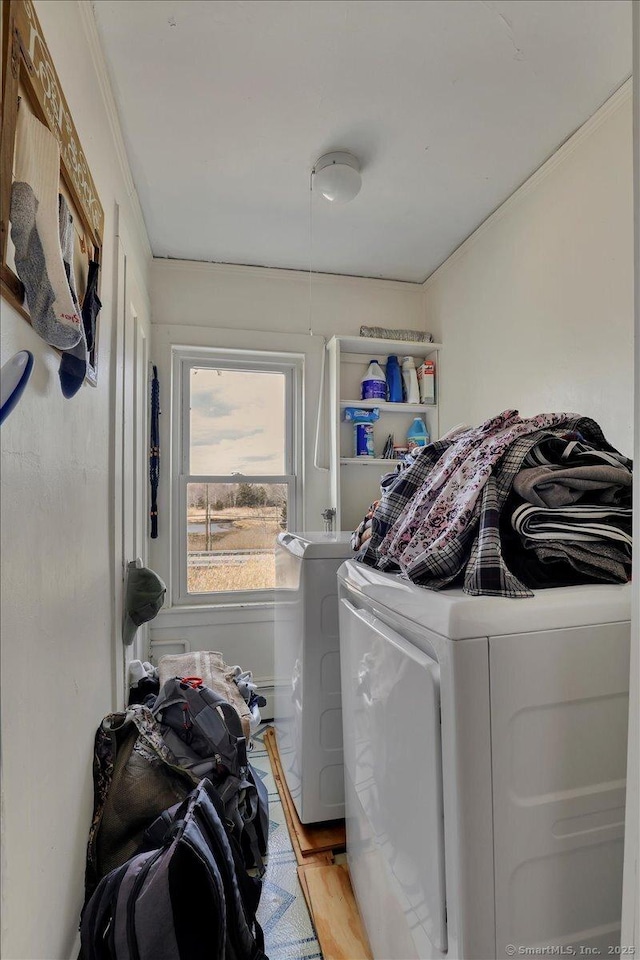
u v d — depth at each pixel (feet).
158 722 4.60
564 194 5.38
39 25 2.32
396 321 9.00
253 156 5.55
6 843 2.01
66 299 2.42
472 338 7.34
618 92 4.59
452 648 2.34
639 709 1.90
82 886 3.40
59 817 2.83
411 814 2.71
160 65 4.31
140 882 2.94
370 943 3.63
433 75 4.45
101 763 3.87
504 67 4.37
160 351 7.98
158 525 7.95
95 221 3.67
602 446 3.40
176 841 3.12
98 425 3.91
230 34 4.03
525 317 6.08
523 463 3.06
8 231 1.98
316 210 6.65
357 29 4.00
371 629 3.33
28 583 2.33
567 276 5.34
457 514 2.99
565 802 2.48
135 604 5.18
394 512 3.85
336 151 5.47
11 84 1.95
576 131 5.14
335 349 8.18
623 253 4.61
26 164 2.11
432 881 2.48
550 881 2.45
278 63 4.31
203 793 3.73
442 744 2.42
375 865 3.40
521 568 2.81
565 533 2.82
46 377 2.57
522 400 6.15
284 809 5.67
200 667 6.19
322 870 4.58
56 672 2.78
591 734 2.54
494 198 6.37
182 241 7.47
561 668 2.49
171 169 5.76
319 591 5.12
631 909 1.90
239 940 3.32
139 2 3.72
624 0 3.76
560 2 3.76
